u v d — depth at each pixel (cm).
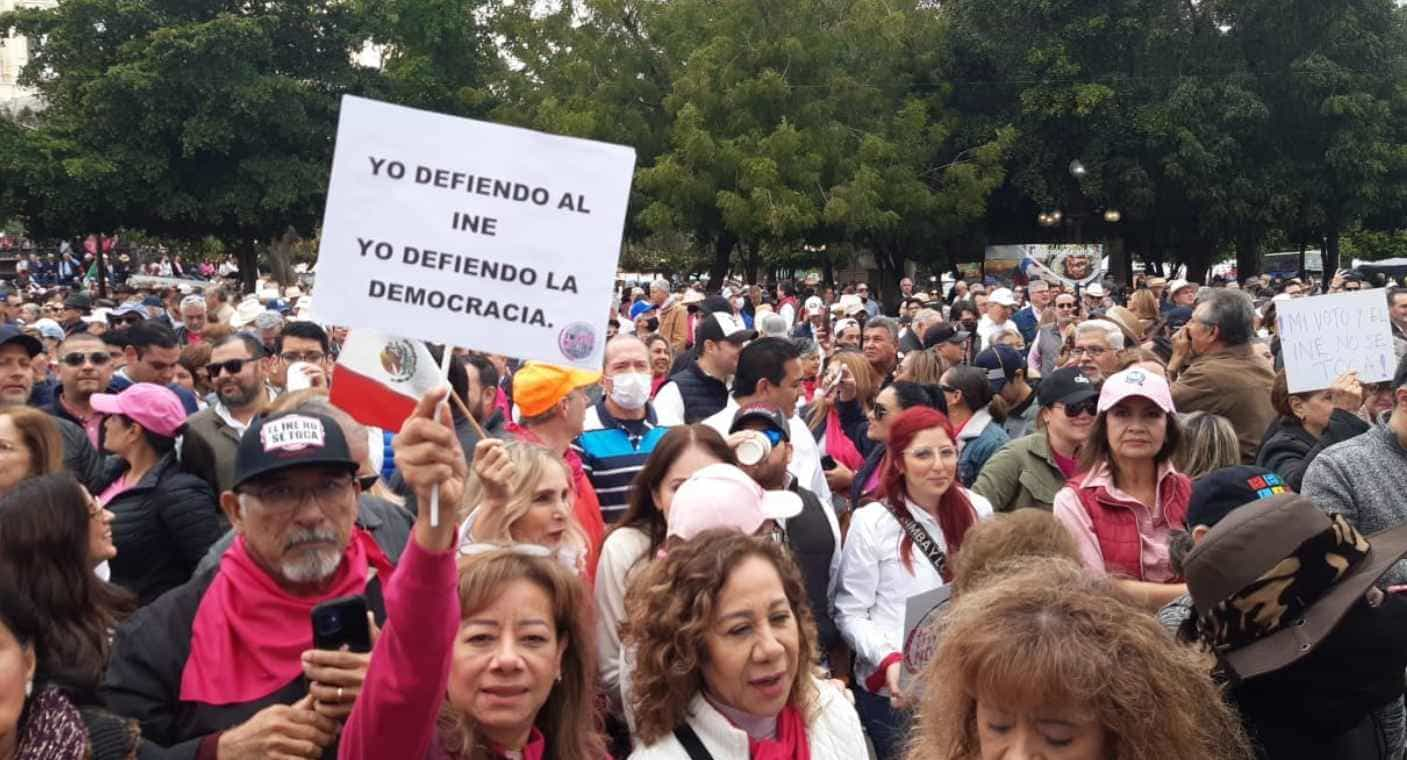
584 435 637
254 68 3447
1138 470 479
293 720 294
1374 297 607
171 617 334
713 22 3344
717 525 363
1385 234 4903
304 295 2136
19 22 3575
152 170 3378
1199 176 3472
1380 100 3497
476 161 321
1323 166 3519
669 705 312
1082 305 1730
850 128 3369
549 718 312
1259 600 284
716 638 308
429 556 260
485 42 4009
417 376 326
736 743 308
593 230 322
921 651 388
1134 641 212
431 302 320
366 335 327
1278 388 614
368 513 431
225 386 658
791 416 640
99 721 289
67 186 3428
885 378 940
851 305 1988
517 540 411
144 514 522
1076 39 3541
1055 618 213
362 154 318
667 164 3192
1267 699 292
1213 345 684
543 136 321
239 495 333
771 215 3094
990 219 4012
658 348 992
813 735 327
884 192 3353
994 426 711
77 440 619
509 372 988
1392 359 609
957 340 973
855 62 3500
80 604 307
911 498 497
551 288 321
